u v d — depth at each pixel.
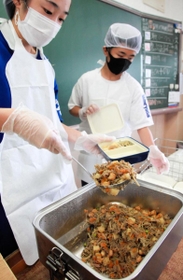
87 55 1.61
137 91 1.29
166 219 0.80
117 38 1.11
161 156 1.03
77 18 1.48
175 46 2.40
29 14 0.78
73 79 1.56
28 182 0.89
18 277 0.75
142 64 2.12
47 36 0.85
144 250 0.66
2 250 0.94
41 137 0.67
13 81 0.82
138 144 0.90
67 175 1.09
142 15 1.97
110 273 0.63
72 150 1.52
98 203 0.92
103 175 0.74
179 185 1.14
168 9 2.28
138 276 0.45
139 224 0.75
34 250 0.86
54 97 1.01
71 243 0.79
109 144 0.95
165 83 2.41
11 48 0.82
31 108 0.90
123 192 0.92
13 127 0.67
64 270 0.54
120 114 1.18
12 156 0.83
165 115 2.68
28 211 0.89
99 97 1.30
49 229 0.73
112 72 1.26
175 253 0.77
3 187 0.82
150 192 0.86
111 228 0.73
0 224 0.91
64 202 0.78
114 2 1.70
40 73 0.91
